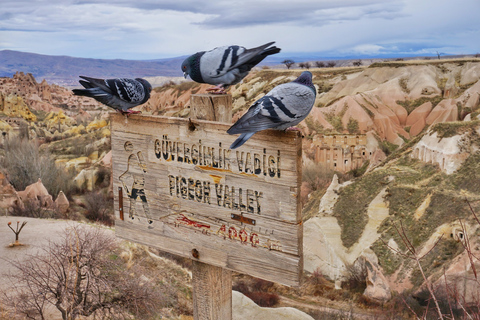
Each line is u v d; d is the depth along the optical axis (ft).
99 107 438.81
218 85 15.08
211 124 11.99
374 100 241.96
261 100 10.98
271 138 10.85
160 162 13.47
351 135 224.33
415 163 160.04
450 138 151.64
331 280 128.57
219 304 13.64
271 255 11.37
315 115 240.94
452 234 119.34
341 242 140.56
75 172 222.89
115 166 14.69
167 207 13.55
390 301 108.47
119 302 41.78
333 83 281.54
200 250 12.92
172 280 61.41
